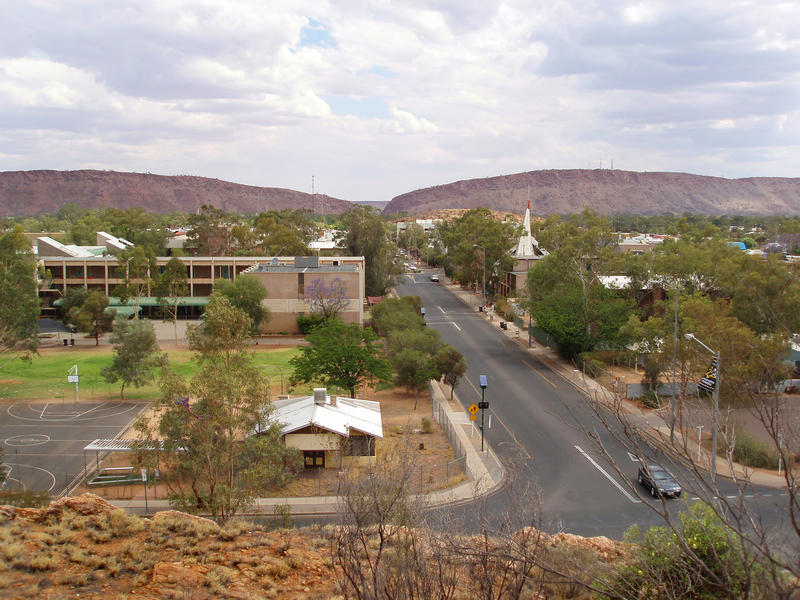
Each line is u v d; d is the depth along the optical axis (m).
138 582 15.23
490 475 34.38
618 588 10.93
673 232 152.00
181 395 28.86
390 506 13.51
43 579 15.10
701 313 47.50
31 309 61.28
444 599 10.84
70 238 165.00
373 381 55.09
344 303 83.12
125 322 53.50
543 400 50.72
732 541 10.14
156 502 31.45
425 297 118.00
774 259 56.00
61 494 32.66
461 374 52.50
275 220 166.00
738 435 34.44
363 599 10.82
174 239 155.75
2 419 46.50
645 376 48.47
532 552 10.70
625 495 31.83
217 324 34.81
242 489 28.62
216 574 15.73
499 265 113.12
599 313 61.91
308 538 19.03
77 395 51.56
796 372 51.34
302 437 36.03
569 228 96.25
